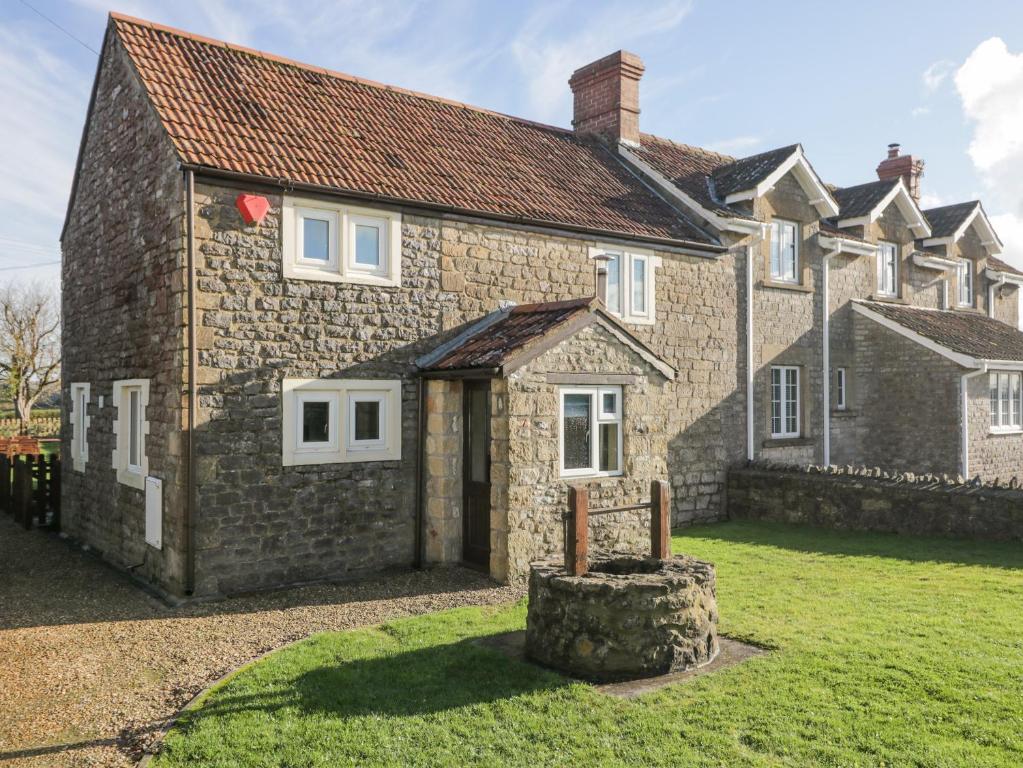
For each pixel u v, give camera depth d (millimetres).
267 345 9195
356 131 11438
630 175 15367
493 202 11242
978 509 11117
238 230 9016
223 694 5648
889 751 4574
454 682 5836
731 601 7996
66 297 13625
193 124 9461
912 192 21453
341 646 6699
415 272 10414
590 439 9945
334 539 9656
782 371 16047
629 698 5492
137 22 10922
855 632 6828
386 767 4566
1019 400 17781
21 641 7215
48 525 14023
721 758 4574
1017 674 5719
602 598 5934
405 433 10281
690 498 13766
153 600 8727
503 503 9164
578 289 12125
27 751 5000
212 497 8797
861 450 17234
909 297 19031
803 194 16234
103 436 11523
